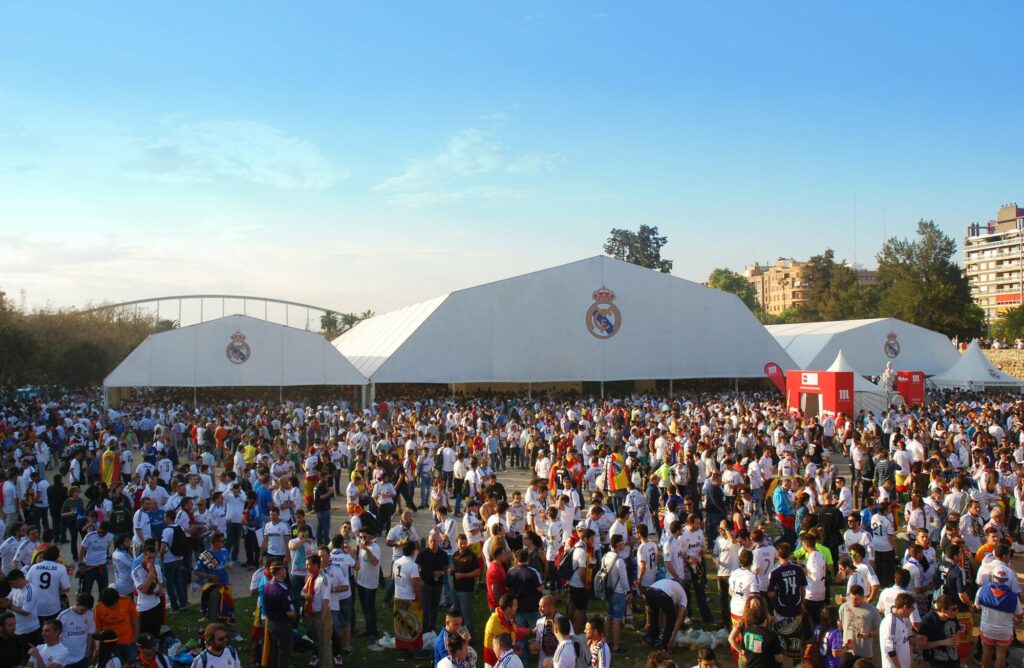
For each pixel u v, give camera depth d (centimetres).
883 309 8644
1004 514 1530
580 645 866
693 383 5747
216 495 1553
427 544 1129
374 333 5856
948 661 950
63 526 1745
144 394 4841
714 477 1630
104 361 6956
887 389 3772
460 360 4619
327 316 13675
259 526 1588
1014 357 6406
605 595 1101
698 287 5238
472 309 4666
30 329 6544
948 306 8244
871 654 899
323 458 2105
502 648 754
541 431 2823
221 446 2867
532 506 1488
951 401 3900
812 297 10731
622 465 1883
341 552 1084
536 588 1027
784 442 2189
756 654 833
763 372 5341
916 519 1359
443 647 858
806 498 1442
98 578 1251
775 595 986
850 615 914
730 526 1199
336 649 1067
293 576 1164
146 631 1048
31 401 4381
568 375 4872
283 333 4316
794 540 1455
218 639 812
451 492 2306
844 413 3088
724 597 1178
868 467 1997
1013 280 15325
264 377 4259
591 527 1289
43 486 1756
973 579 1140
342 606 1090
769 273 18350
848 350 5409
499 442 2836
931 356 5628
